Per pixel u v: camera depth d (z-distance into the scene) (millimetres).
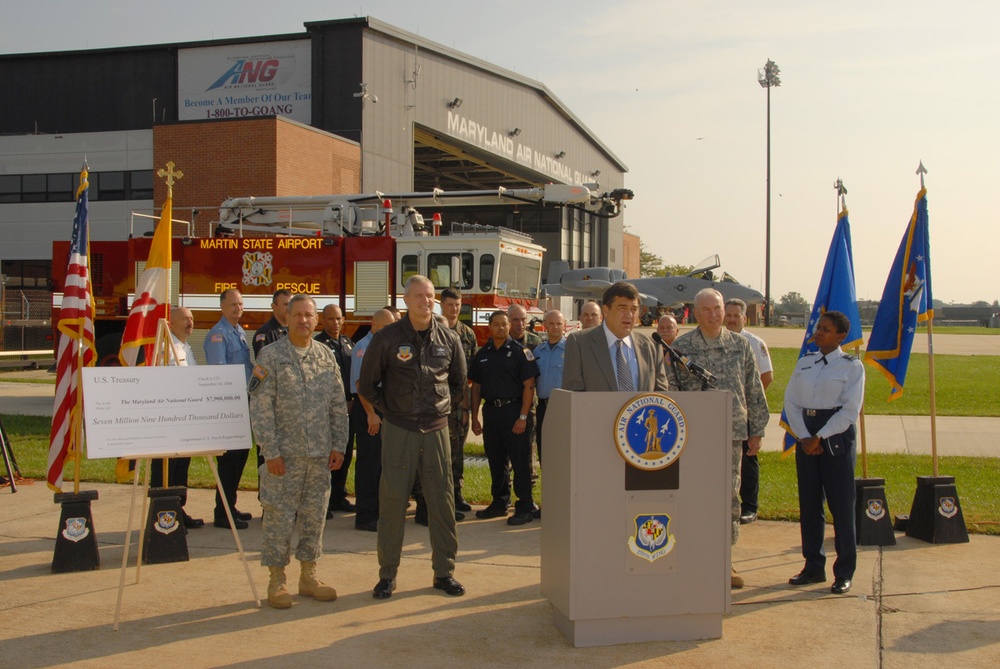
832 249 7926
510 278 16375
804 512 6238
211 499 9055
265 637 5145
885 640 5090
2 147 33062
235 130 27562
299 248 16188
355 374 8016
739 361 6234
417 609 5660
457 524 8133
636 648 4969
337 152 29406
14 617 5492
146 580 6301
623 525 4965
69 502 6559
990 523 7871
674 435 5004
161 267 6969
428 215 48312
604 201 17859
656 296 44531
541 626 5328
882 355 7984
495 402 8188
